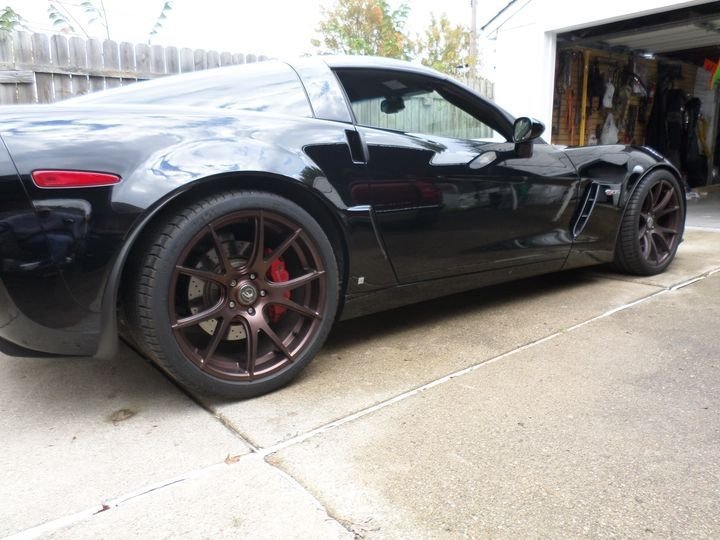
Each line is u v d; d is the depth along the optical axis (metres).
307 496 1.35
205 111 1.87
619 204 3.14
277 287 1.89
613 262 3.44
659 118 9.07
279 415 1.78
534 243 2.75
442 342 2.42
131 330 1.74
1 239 1.44
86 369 2.18
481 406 1.81
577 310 2.82
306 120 2.03
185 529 1.24
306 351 1.97
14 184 1.45
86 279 1.55
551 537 1.20
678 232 3.56
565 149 2.98
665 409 1.77
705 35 7.25
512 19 6.66
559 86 7.50
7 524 1.26
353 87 2.26
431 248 2.33
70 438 1.65
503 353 2.28
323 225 2.07
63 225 1.50
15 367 2.21
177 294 1.78
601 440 1.59
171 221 1.65
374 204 2.11
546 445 1.57
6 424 1.75
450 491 1.36
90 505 1.33
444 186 2.32
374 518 1.27
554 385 1.96
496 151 2.54
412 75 2.42
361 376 2.07
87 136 1.57
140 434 1.67
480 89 7.49
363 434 1.65
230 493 1.37
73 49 4.50
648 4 5.46
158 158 1.63
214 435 1.66
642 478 1.41
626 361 2.16
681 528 1.22
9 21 5.13
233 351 1.97
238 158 1.75
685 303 2.89
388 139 2.18
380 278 2.21
